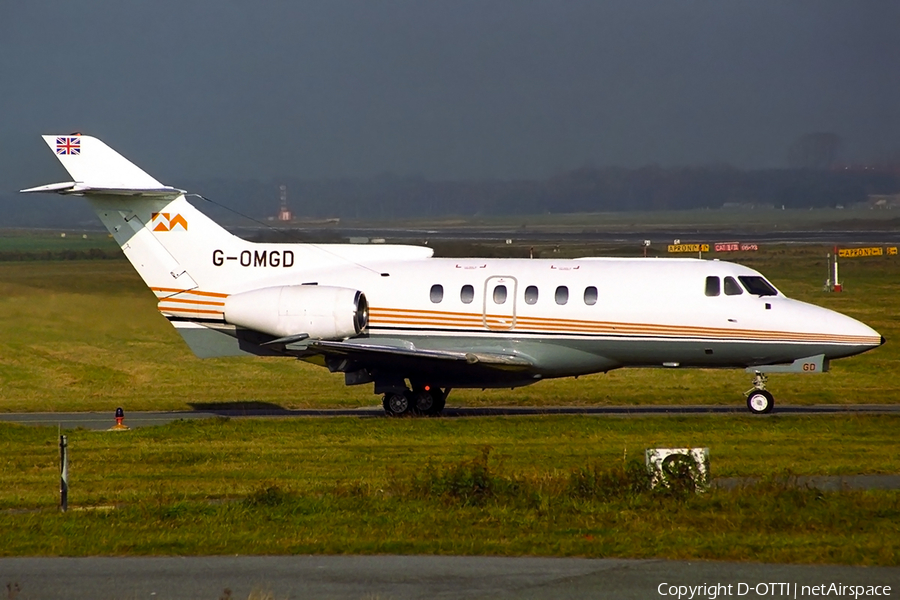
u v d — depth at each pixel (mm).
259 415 110500
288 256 111312
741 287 103625
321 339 105000
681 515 56844
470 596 44125
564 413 106562
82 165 111438
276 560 49406
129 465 77938
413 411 106688
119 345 166125
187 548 51312
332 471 74375
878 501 59031
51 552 51031
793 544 50750
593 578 46312
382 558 49594
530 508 59531
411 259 110812
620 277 105188
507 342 106250
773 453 78562
